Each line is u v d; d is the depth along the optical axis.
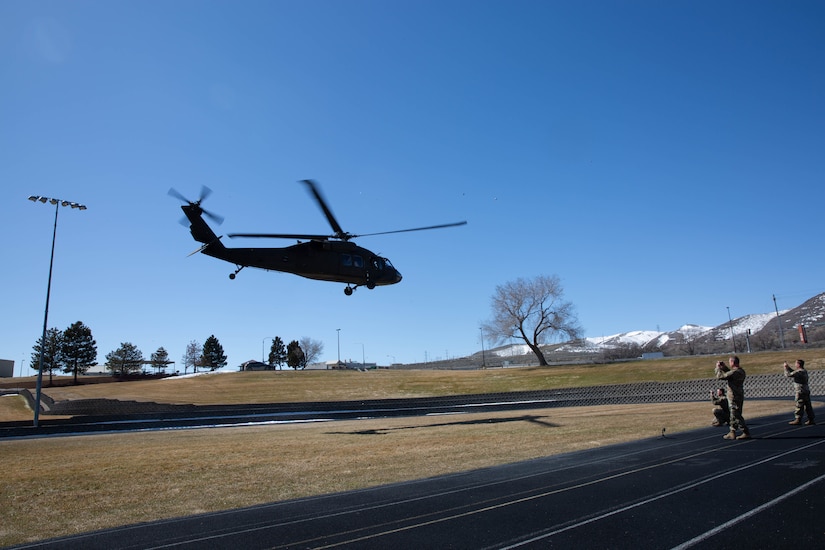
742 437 13.78
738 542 5.97
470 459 13.15
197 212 21.34
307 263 21.44
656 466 10.70
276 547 6.67
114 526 8.16
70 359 85.56
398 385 61.25
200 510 8.97
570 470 10.88
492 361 115.81
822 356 48.31
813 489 8.12
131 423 31.11
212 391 57.59
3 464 15.12
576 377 58.34
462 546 6.32
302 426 29.00
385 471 11.96
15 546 7.30
